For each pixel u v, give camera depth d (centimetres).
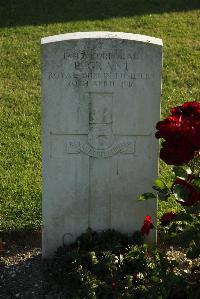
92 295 234
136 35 244
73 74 242
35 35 471
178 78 414
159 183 234
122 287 235
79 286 240
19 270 257
